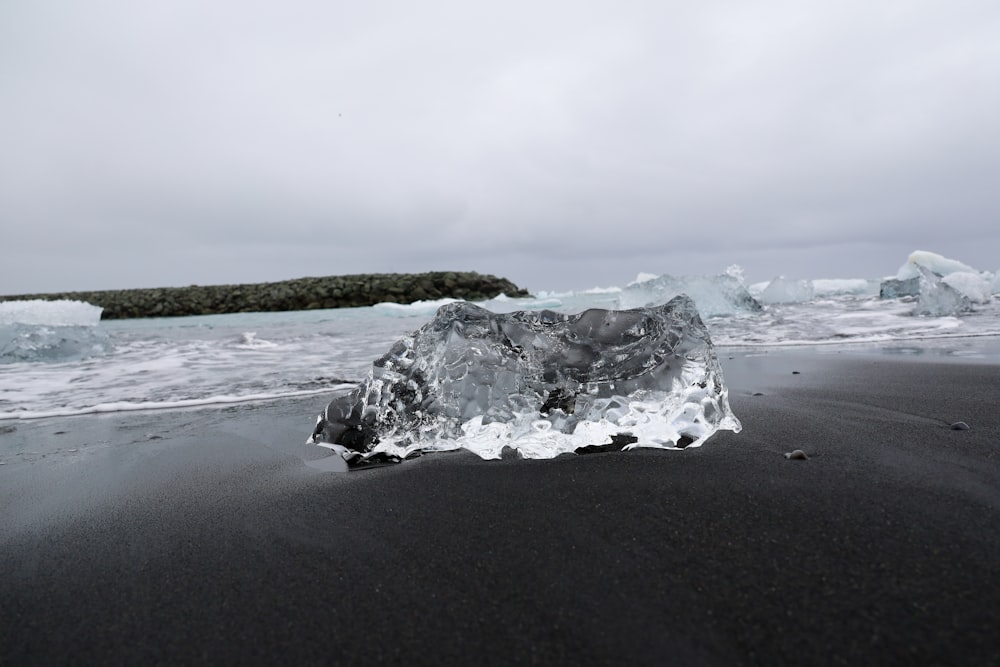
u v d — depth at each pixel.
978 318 5.93
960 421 1.90
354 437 1.93
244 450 2.10
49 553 1.22
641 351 1.93
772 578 0.92
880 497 1.23
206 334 10.05
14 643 0.88
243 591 1.01
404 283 28.89
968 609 0.80
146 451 2.17
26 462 2.06
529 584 0.97
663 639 0.79
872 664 0.71
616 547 1.08
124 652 0.84
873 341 4.80
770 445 1.72
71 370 5.12
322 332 9.43
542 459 1.73
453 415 1.89
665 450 1.73
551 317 2.01
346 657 0.80
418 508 1.37
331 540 1.21
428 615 0.89
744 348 4.93
